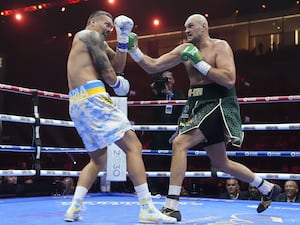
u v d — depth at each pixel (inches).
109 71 97.0
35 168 156.4
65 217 100.4
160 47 456.8
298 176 147.4
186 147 103.7
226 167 116.3
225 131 105.3
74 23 442.9
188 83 433.1
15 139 372.8
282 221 105.3
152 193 191.5
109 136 95.5
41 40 457.7
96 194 178.7
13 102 414.3
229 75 101.6
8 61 452.4
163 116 191.9
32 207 133.3
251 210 128.7
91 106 96.5
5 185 187.2
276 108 405.4
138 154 98.5
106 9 433.1
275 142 337.4
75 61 99.0
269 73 422.3
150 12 447.8
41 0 432.8
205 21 110.1
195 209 130.5
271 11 418.9
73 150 172.4
